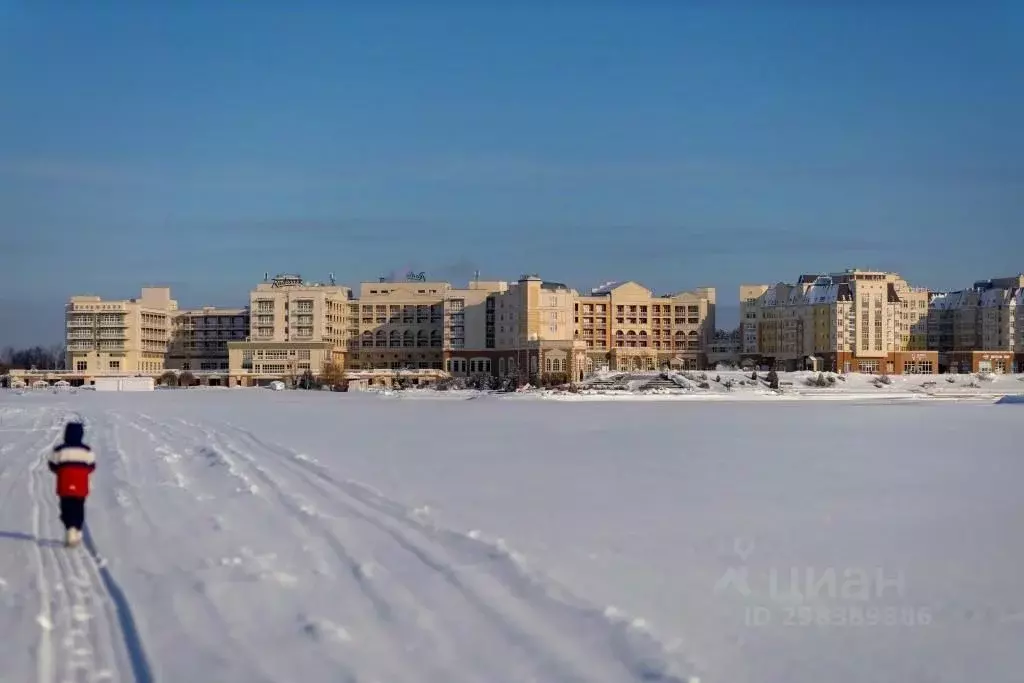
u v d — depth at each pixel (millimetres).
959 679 17312
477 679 17062
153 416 92625
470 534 29156
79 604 21359
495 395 181375
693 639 19469
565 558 26391
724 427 82750
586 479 43469
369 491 38125
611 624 20156
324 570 24547
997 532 30766
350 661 17984
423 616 20688
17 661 17656
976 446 62906
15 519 31156
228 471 43156
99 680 16812
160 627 19938
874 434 74375
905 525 31969
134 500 35188
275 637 19391
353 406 128500
